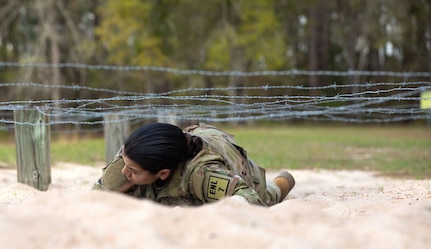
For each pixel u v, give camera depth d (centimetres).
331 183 1195
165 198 612
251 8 4356
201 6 4484
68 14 4006
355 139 2903
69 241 335
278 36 4656
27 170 1002
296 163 1644
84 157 1745
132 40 4503
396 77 5444
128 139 594
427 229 389
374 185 1084
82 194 407
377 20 4806
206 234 346
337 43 6738
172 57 4803
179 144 595
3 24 4088
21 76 3784
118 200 398
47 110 1045
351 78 5484
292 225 379
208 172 589
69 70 3991
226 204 431
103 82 4228
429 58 5156
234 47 4488
